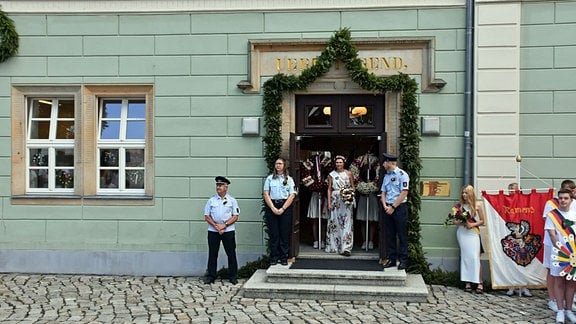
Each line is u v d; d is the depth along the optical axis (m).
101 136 10.70
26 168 10.72
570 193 7.73
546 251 7.86
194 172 10.30
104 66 10.45
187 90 10.31
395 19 9.90
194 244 10.30
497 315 7.68
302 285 8.70
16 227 10.56
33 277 10.14
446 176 9.81
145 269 10.34
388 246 9.27
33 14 10.53
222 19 10.23
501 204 8.95
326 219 11.10
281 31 10.10
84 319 7.47
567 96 9.60
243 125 10.13
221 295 8.74
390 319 7.46
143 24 10.37
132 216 10.39
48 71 10.52
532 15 9.65
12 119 10.58
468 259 8.95
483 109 9.69
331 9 9.98
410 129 9.62
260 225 10.18
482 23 9.69
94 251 10.41
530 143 9.67
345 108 10.13
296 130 10.23
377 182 10.06
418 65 9.88
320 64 9.78
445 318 7.52
